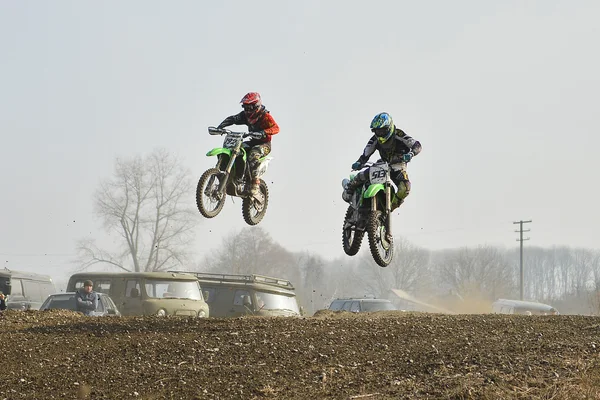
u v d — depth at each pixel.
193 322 21.66
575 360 15.81
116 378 16.12
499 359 16.14
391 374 15.65
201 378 15.88
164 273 31.53
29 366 17.28
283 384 15.30
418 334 19.38
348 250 18.56
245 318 22.45
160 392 15.11
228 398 14.63
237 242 135.88
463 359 16.34
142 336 19.81
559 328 20.22
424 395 14.07
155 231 107.19
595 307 51.62
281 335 19.34
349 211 18.67
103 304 28.45
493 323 21.30
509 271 148.38
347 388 14.83
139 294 30.47
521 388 14.18
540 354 16.56
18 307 40.59
